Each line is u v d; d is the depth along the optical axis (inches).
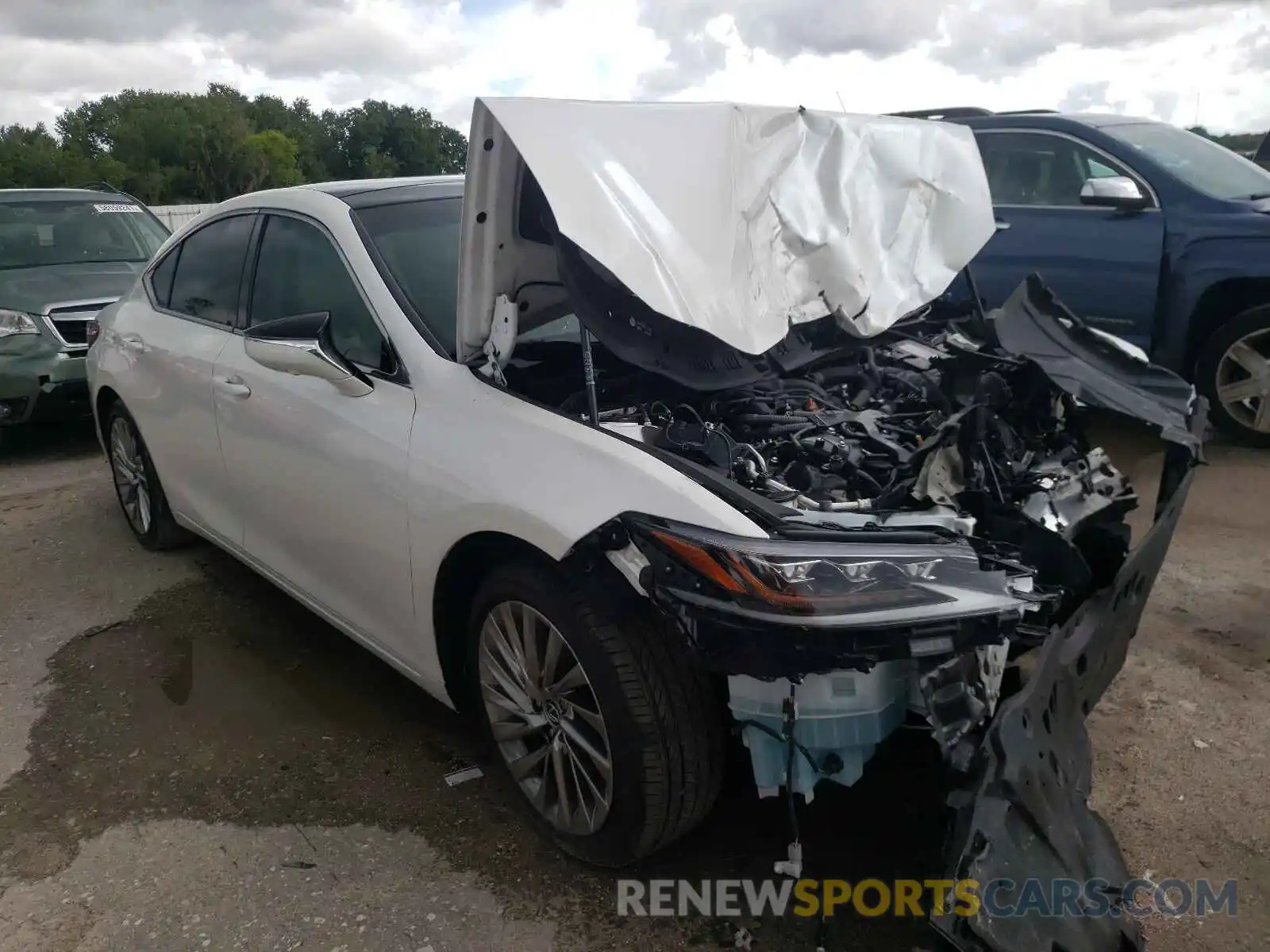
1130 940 80.1
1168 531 110.4
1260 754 115.7
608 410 110.7
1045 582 94.0
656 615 89.4
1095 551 116.0
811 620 76.5
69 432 298.4
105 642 154.7
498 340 104.2
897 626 76.6
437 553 103.3
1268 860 100.0
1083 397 116.6
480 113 92.7
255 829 110.3
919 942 91.3
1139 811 107.3
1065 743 86.9
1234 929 91.9
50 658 150.5
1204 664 134.6
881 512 91.3
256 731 129.2
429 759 121.7
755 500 85.8
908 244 129.3
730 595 78.7
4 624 161.9
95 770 122.3
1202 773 112.9
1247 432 220.2
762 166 110.2
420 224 128.7
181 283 164.2
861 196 122.4
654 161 98.0
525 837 107.1
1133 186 219.1
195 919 97.6
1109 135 229.1
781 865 87.3
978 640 78.6
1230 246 210.1
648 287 91.0
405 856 105.0
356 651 149.3
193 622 160.2
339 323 122.8
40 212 304.8
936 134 136.8
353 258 122.6
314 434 120.6
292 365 113.0
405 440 107.1
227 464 144.2
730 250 101.3
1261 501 190.4
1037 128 238.7
